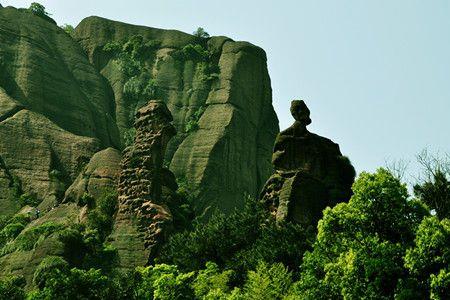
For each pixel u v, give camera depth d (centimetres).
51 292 4459
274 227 4678
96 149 10188
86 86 13438
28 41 12569
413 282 2725
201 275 4238
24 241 5969
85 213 6272
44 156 9694
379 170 3102
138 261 5469
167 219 5759
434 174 4266
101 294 4381
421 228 2762
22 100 11456
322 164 5494
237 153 13425
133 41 15412
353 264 2848
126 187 5975
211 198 12331
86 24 15775
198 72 14988
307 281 3080
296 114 5681
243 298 3647
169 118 6306
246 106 14450
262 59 15562
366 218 3008
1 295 4662
